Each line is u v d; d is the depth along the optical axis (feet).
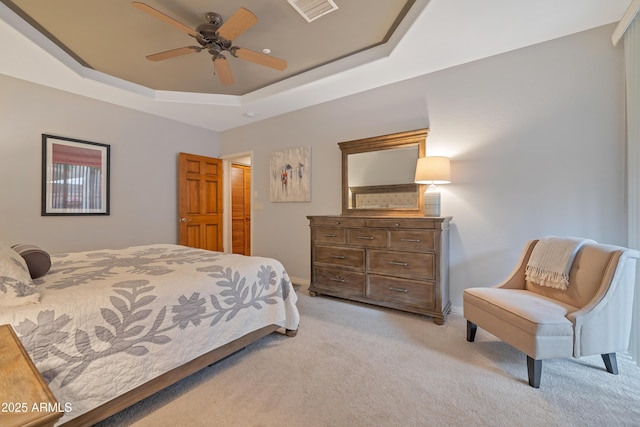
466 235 9.26
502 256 8.73
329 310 9.54
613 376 5.69
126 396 4.56
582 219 7.68
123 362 4.52
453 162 9.45
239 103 12.67
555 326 5.30
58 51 8.63
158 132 13.99
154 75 10.60
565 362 6.23
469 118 9.18
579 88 7.67
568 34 7.72
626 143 7.15
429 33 7.57
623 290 5.57
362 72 9.72
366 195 11.19
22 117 9.98
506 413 4.70
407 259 8.96
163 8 7.07
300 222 13.42
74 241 11.21
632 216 6.43
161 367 4.95
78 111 11.30
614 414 4.65
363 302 10.24
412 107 10.20
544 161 8.13
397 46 8.16
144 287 5.05
